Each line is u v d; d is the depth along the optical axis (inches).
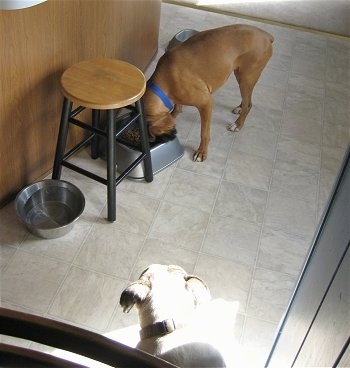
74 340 31.2
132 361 31.0
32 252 83.0
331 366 28.5
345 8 177.5
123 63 84.7
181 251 87.0
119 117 100.7
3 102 77.9
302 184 104.5
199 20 161.0
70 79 79.7
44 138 92.0
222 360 56.6
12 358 29.1
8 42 72.8
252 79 108.1
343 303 29.1
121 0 100.0
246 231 92.4
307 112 125.2
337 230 36.4
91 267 82.3
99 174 99.8
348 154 39.1
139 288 60.5
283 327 54.5
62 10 80.6
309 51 150.6
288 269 86.7
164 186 99.0
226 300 80.2
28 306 75.7
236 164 107.0
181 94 98.0
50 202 90.7
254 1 174.7
